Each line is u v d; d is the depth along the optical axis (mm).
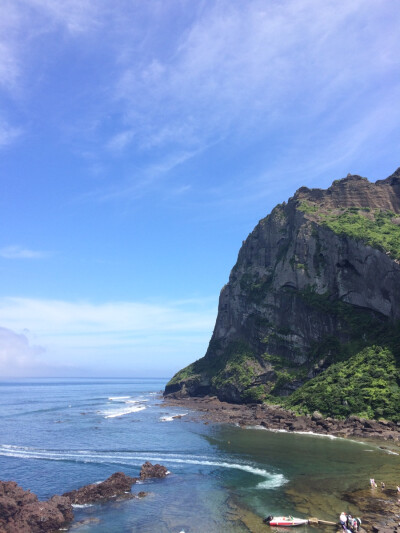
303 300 109125
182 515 32656
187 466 48344
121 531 29875
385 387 72812
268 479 42156
